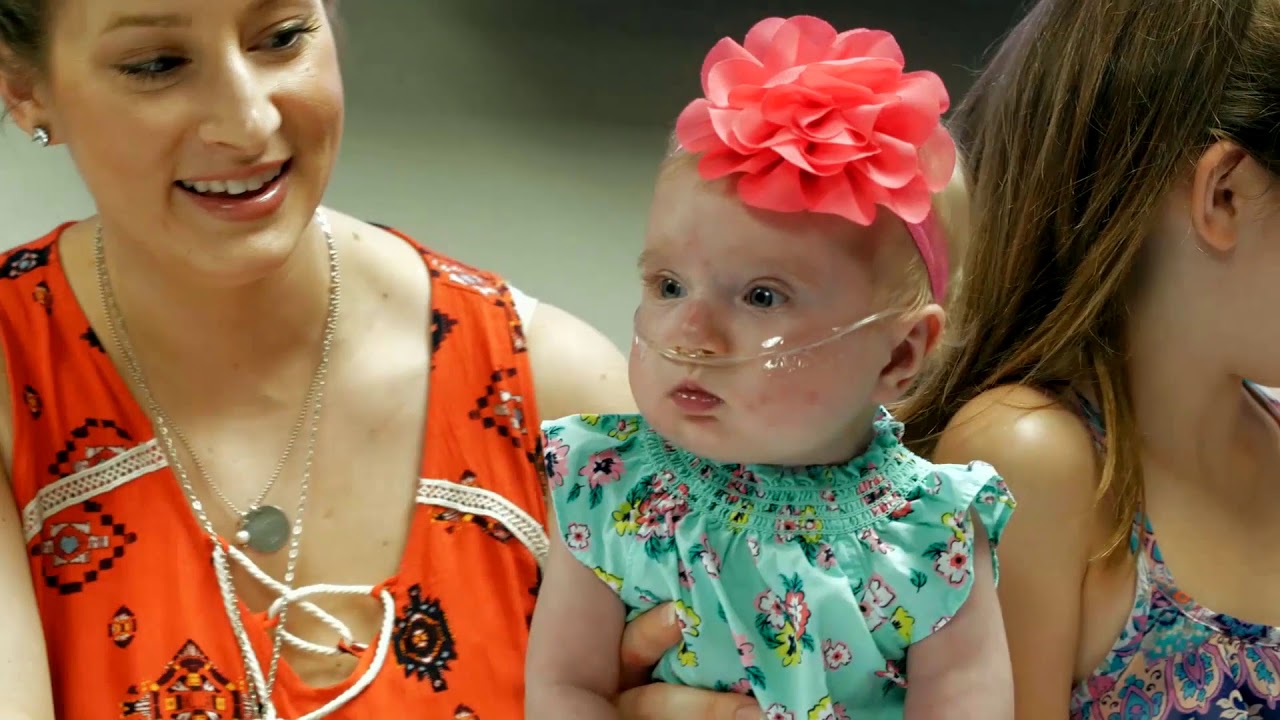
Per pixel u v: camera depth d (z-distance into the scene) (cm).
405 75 265
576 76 271
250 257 106
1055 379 118
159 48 97
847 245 80
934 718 88
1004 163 124
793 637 86
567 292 202
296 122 105
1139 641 115
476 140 246
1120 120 111
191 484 116
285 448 119
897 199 79
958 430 118
